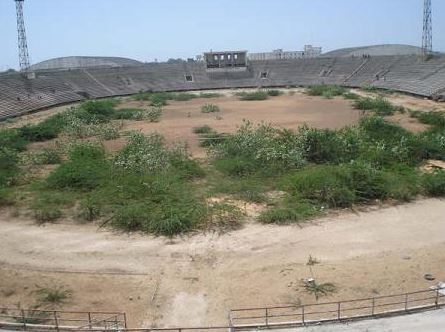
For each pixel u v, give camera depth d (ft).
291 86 429.38
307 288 74.54
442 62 336.90
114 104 317.42
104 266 85.20
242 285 76.79
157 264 85.30
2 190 119.75
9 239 98.02
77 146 158.61
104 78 419.13
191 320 67.36
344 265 82.64
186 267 83.87
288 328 61.52
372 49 582.35
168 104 330.75
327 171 119.75
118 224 102.73
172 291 75.77
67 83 377.91
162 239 95.50
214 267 83.51
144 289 76.69
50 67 573.33
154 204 107.55
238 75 452.35
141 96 364.38
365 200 113.70
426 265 81.56
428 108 257.55
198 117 262.67
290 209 105.40
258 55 556.51
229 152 150.61
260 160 138.51
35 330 63.10
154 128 226.99
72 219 107.55
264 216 103.30
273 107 294.66
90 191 122.31
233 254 88.33
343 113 257.55
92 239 96.84
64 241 96.32
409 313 63.87
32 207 113.19
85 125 218.18
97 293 75.87
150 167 132.16
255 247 90.99
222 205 106.63
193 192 118.11
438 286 73.56
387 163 133.59
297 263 83.97
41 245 94.73
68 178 125.70
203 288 76.38
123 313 66.39
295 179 118.73
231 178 130.93
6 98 295.07
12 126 240.53
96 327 64.95
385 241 92.43
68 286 78.38
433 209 109.19
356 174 117.29
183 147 171.22
